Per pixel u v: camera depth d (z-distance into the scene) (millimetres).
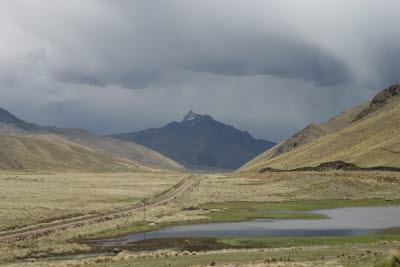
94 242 56844
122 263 37594
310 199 115688
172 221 76312
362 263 28281
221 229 66688
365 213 85688
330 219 76875
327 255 36750
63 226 67500
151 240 57656
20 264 40344
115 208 96000
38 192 121875
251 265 31125
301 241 53562
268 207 100000
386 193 116812
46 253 49094
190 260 37469
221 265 33281
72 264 38594
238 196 126875
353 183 125438
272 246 50688
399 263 24781
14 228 66688
